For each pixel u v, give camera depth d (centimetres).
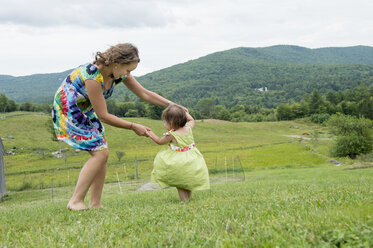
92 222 310
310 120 13588
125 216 329
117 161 4309
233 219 265
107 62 385
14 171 3712
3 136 6619
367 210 243
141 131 434
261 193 496
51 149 5991
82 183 419
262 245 186
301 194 416
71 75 405
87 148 413
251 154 5484
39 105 11788
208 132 9306
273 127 11350
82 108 411
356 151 5106
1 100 11138
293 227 214
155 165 444
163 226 262
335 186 518
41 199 1534
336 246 182
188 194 467
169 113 440
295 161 4666
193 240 211
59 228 293
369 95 15600
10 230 294
